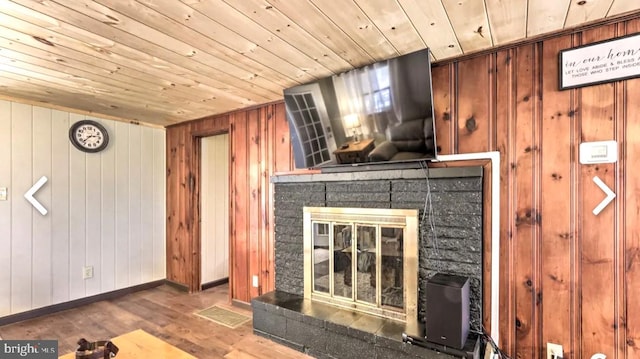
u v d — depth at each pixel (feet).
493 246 6.93
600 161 6.01
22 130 10.61
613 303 5.93
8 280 10.32
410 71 6.92
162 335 9.48
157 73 8.27
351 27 6.01
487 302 6.96
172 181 14.43
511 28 6.11
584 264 6.16
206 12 5.44
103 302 12.30
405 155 7.42
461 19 5.76
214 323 10.30
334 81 8.13
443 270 7.36
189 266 13.61
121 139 13.17
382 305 8.23
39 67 7.81
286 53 7.12
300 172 10.18
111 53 7.04
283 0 5.11
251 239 11.44
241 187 11.75
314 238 9.49
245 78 8.66
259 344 8.87
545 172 6.50
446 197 7.33
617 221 5.91
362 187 8.54
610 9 5.49
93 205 12.34
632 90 5.78
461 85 7.38
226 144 15.26
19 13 5.40
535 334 6.58
